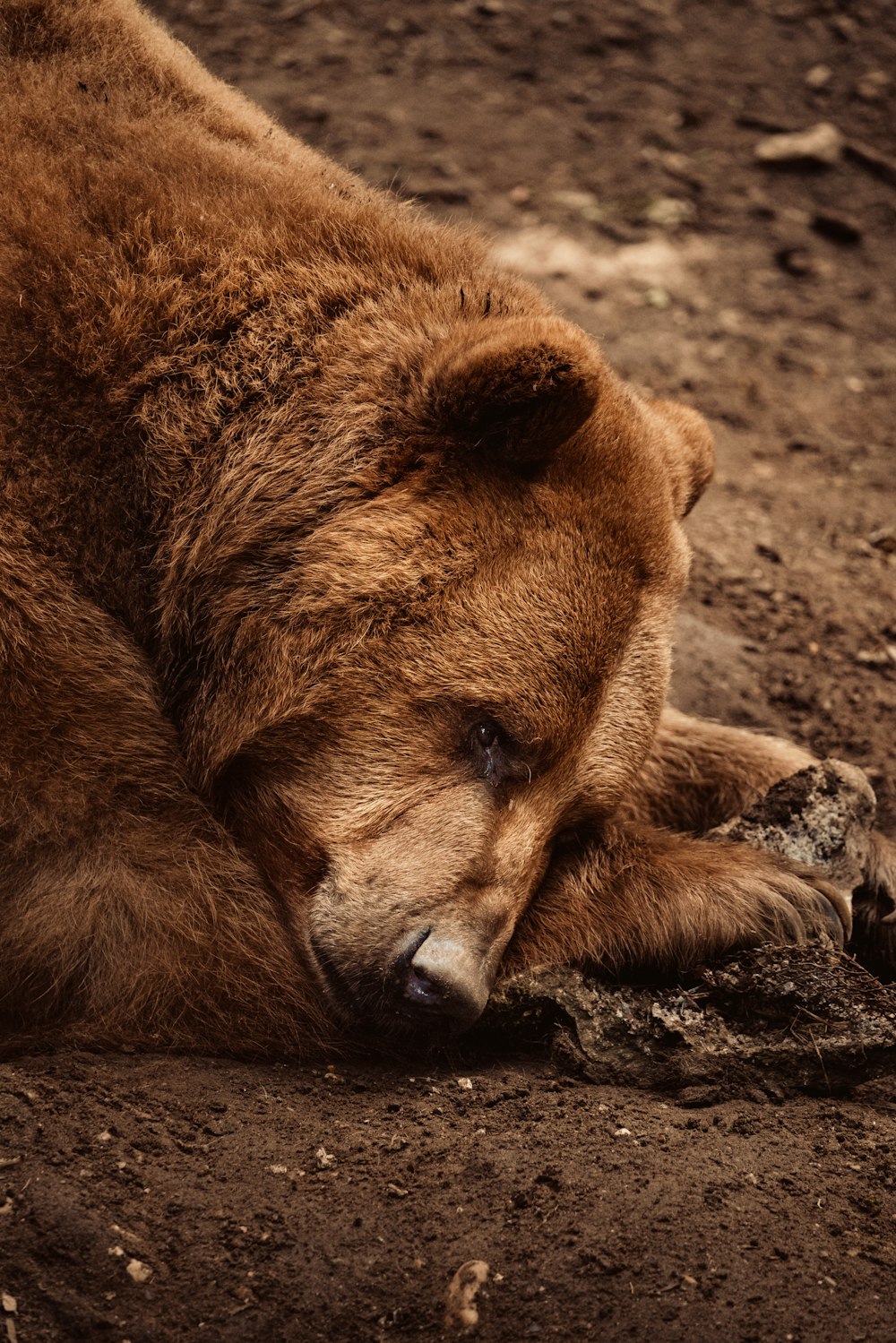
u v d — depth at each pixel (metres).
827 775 8.93
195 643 7.66
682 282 18.17
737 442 15.70
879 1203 6.26
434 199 18.52
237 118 9.10
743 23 22.78
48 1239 5.50
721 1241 5.87
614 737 7.76
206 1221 5.77
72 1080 6.59
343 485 7.39
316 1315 5.43
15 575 7.13
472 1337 5.38
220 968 7.35
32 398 7.30
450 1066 7.40
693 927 7.95
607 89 21.30
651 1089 7.27
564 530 7.44
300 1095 6.92
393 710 7.28
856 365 17.33
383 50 21.41
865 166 20.42
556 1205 5.98
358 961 7.22
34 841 7.18
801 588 13.19
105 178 7.75
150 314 7.56
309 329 7.71
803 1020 7.37
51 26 8.68
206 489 7.55
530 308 8.40
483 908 7.24
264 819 7.62
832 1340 5.43
